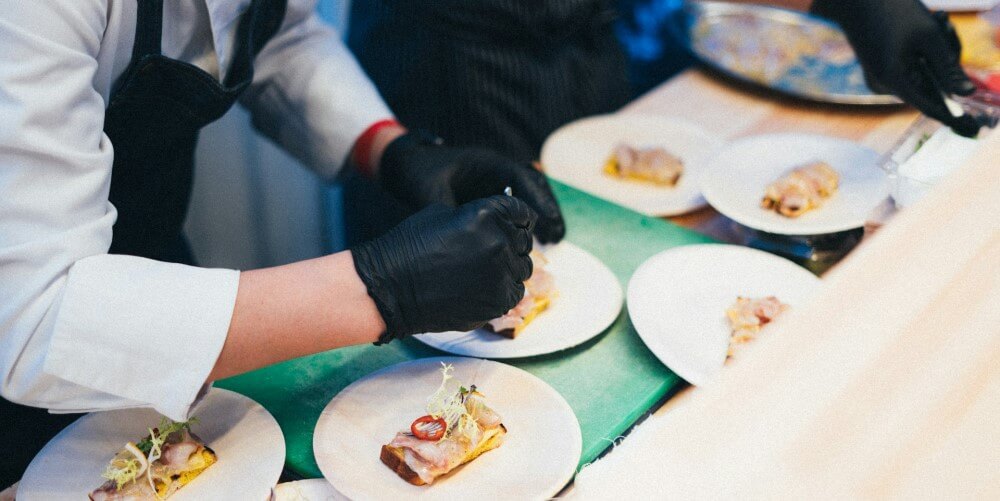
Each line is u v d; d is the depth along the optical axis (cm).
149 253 121
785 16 166
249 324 83
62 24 79
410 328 89
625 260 117
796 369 73
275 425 89
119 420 90
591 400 96
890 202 116
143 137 103
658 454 67
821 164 125
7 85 76
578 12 148
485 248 88
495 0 142
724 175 128
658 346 100
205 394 85
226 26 104
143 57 95
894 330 76
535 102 150
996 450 67
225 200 206
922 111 122
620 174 133
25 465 103
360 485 83
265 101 132
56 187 79
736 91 153
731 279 111
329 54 131
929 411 70
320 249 225
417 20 148
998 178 92
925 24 125
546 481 83
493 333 102
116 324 79
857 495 64
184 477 83
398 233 89
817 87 148
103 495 82
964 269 82
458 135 153
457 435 85
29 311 78
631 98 168
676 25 165
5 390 81
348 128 127
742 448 67
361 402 91
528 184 115
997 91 126
